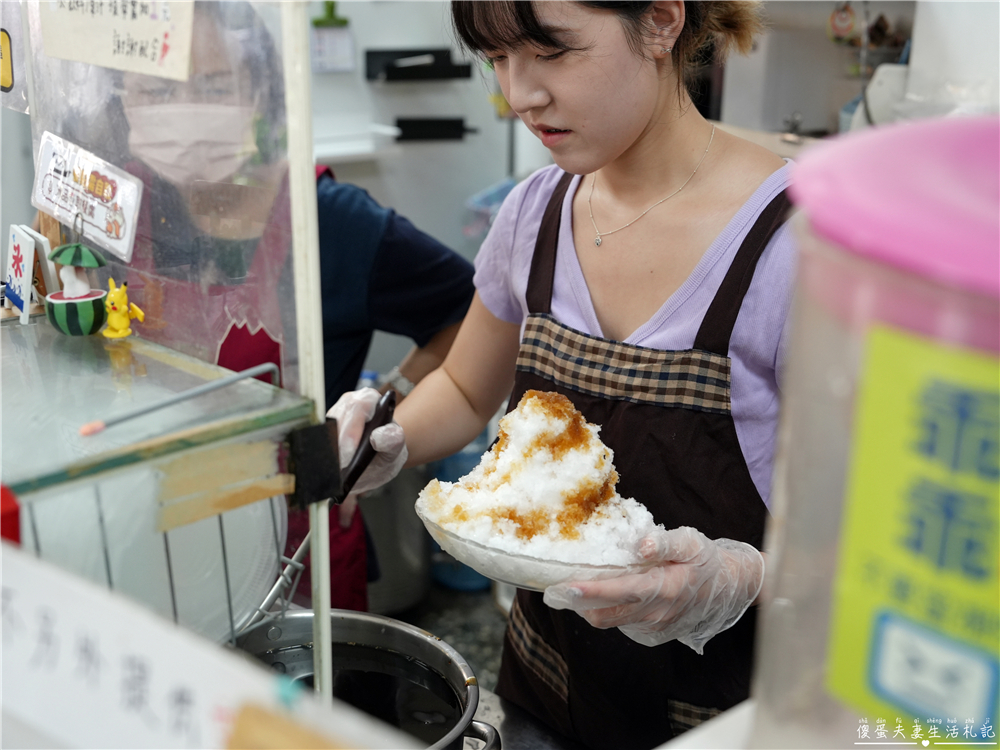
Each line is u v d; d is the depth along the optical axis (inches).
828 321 13.8
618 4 36.1
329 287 65.0
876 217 12.1
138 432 25.8
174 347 34.1
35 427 26.7
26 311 37.8
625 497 43.7
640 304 45.4
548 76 38.0
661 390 42.6
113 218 35.5
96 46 32.4
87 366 32.5
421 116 145.3
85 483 24.1
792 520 15.1
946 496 12.4
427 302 68.0
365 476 44.4
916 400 12.5
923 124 15.1
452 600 114.4
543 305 48.4
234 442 26.5
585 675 45.2
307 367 27.9
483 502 38.1
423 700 36.0
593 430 39.8
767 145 98.7
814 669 14.9
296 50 25.5
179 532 27.1
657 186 44.9
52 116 39.0
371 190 144.5
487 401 56.1
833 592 14.2
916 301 12.2
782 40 112.5
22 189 112.5
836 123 119.6
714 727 17.7
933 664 13.0
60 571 18.4
